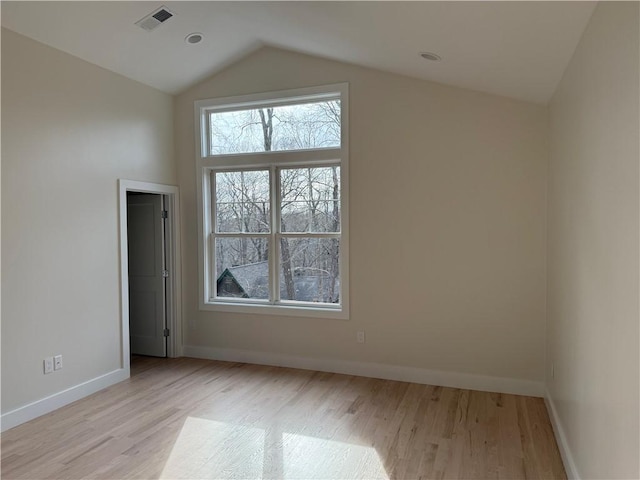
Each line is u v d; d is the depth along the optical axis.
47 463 2.67
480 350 3.90
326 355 4.43
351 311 4.32
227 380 4.18
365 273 4.25
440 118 3.96
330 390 3.90
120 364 4.18
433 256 4.02
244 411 3.44
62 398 3.57
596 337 1.93
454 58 3.19
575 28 2.19
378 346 4.23
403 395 3.77
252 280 4.82
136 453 2.80
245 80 4.64
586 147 2.12
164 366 4.64
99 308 3.95
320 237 4.52
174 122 4.95
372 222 4.21
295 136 4.57
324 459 2.72
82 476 2.53
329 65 4.31
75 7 3.21
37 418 3.33
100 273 3.96
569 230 2.60
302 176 4.58
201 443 2.92
